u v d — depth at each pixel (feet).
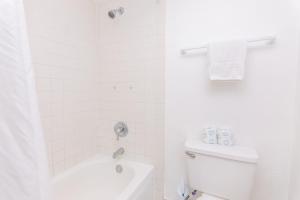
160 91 4.74
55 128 4.27
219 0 4.00
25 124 1.65
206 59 4.18
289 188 3.59
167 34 4.59
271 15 3.57
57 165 4.36
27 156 1.66
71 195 4.50
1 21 1.55
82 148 5.15
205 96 4.27
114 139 5.53
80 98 5.01
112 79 5.41
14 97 1.61
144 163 5.11
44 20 3.92
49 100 4.10
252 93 3.82
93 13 5.40
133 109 5.16
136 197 3.87
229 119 4.06
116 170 5.19
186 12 4.35
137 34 4.94
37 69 3.80
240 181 3.49
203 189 3.85
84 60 5.10
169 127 4.74
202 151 3.79
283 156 3.63
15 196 1.67
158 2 4.61
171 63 4.60
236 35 3.88
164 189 4.93
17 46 1.62
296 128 3.40
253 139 3.85
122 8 5.04
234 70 3.61
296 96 3.43
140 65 4.96
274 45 3.57
